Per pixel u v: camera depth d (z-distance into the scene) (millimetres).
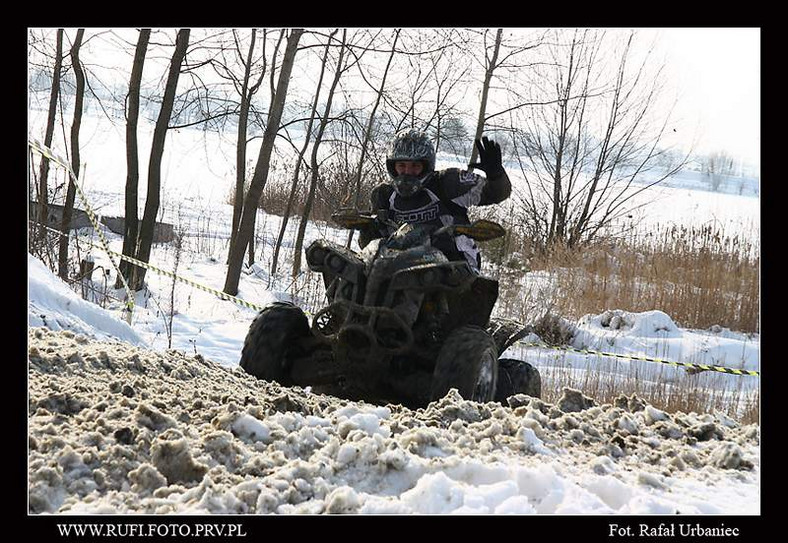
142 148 33594
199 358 6887
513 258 17719
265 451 4582
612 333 14328
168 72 16734
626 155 23484
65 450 4148
